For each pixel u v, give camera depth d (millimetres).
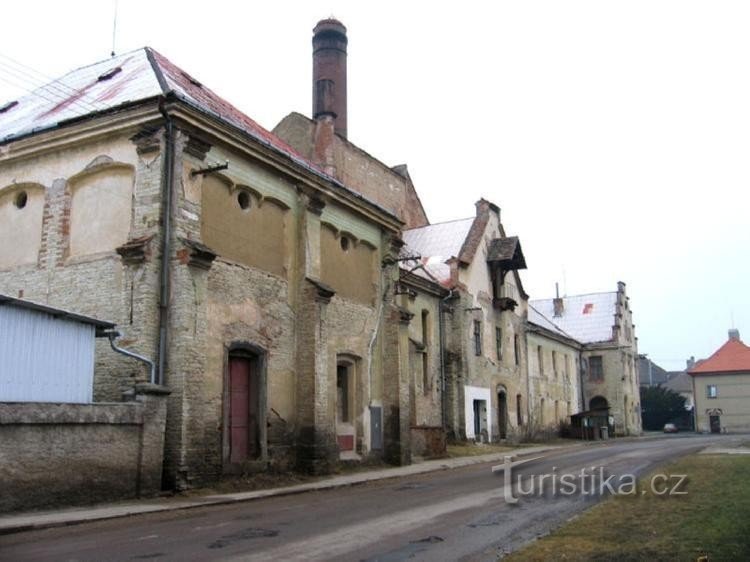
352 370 23672
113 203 17094
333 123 37250
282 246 20609
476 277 39031
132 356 15172
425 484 18578
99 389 16062
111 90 19141
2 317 12688
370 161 39906
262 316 19312
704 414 80000
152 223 16312
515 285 45625
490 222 41938
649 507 12180
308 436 20062
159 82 18266
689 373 81250
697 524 10070
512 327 44156
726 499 12609
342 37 39500
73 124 17453
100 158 17375
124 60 21359
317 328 20516
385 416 25094
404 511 12891
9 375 12719
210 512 12945
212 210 17875
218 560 8391
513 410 42938
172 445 15523
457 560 8477
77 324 14078
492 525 11109
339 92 39125
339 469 21531
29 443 12250
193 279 16359
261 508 13547
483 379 38562
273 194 20125
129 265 16250
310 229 21406
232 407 18203
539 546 8961
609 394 62781
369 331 24688
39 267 17891
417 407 32188
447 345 35875
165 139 16578
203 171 17172
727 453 26078
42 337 13367
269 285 19719
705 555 7965
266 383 19188
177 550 9023
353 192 23250
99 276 16875
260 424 18859
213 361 17297
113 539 9867
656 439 51750
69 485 12820
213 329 17406
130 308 16047
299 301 20797
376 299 25438
